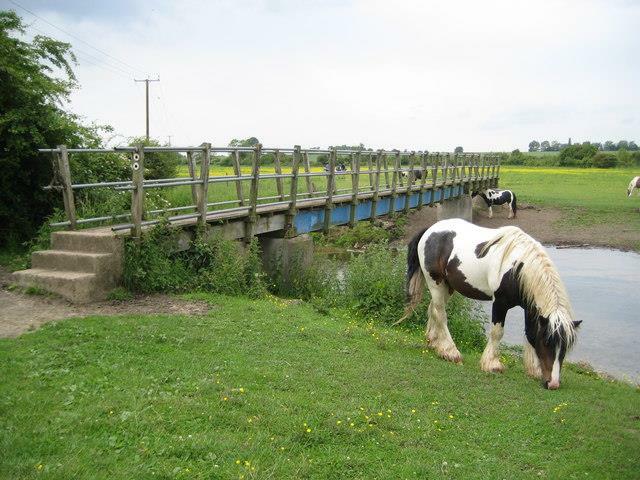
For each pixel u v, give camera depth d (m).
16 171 10.75
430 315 7.79
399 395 5.53
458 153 28.25
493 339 6.85
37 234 10.66
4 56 10.88
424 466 4.20
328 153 14.05
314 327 7.57
